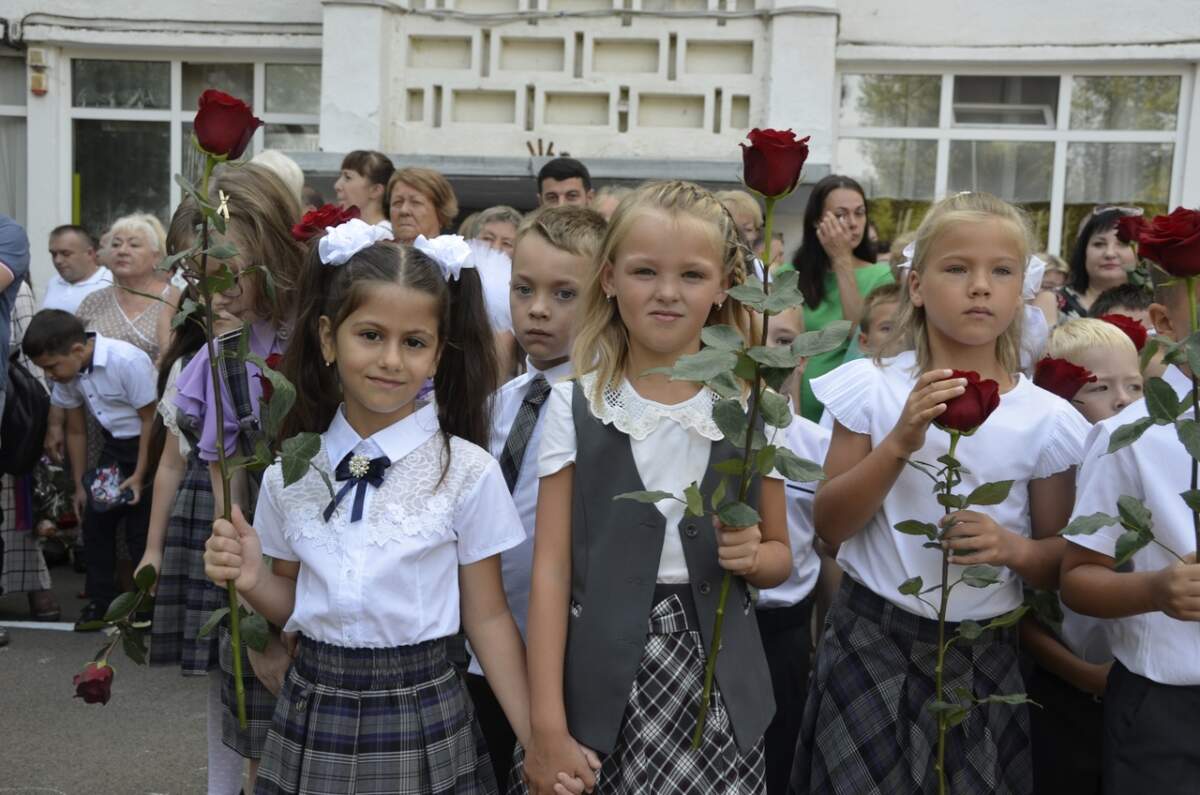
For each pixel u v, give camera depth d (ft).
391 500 6.71
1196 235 5.71
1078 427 7.46
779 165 5.70
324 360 7.18
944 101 25.11
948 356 7.53
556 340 8.43
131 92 27.30
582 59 24.64
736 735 6.39
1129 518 6.02
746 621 6.71
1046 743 8.59
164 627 8.43
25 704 13.33
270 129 27.14
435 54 25.03
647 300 6.47
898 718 7.30
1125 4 23.95
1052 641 8.33
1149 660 6.79
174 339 8.95
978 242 7.16
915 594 6.66
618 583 6.44
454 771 6.68
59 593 18.84
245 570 6.72
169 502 8.82
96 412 15.84
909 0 24.53
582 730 6.32
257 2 26.27
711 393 6.70
